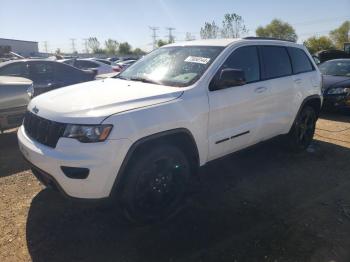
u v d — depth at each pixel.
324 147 5.86
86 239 3.16
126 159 2.98
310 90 5.28
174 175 3.50
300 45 5.39
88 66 14.28
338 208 3.76
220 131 3.83
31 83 5.75
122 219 3.40
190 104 3.45
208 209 3.69
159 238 3.18
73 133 2.90
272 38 4.88
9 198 3.90
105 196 3.01
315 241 3.15
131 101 3.18
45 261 2.86
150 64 4.38
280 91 4.62
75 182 2.92
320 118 8.25
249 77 4.24
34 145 3.18
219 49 4.04
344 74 9.27
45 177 3.15
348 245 3.10
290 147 5.36
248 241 3.13
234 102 3.90
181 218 3.51
